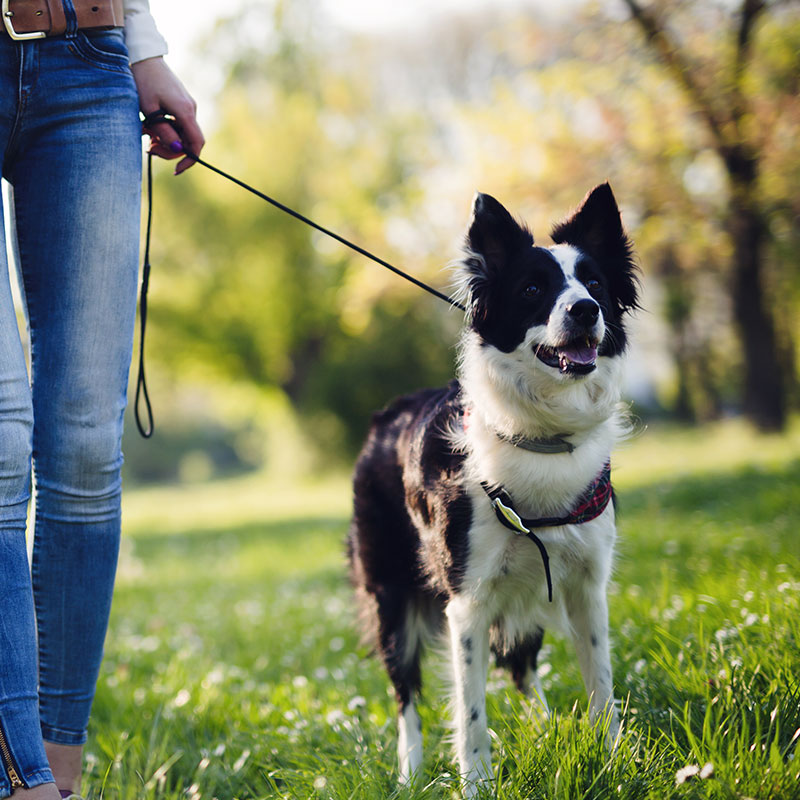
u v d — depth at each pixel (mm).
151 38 2510
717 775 2055
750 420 15438
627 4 12484
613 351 2898
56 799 1861
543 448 2676
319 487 23234
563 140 13805
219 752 2996
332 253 28125
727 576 4137
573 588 2785
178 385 33031
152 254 29078
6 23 2080
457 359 3055
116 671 4715
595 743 2205
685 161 13180
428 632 3311
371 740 3002
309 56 29938
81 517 2273
